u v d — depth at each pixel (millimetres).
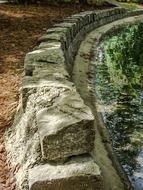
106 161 5195
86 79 8867
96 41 13391
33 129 4094
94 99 7723
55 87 4387
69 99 4094
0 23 10547
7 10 12922
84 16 13742
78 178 3320
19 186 3715
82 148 3594
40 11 13586
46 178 3307
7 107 5191
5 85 5938
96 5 19047
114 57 11555
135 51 12664
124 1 25234
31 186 3291
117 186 4641
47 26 10734
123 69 10227
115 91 8352
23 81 4672
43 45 6914
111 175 4852
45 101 4207
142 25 19031
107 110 7246
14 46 8266
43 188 3301
